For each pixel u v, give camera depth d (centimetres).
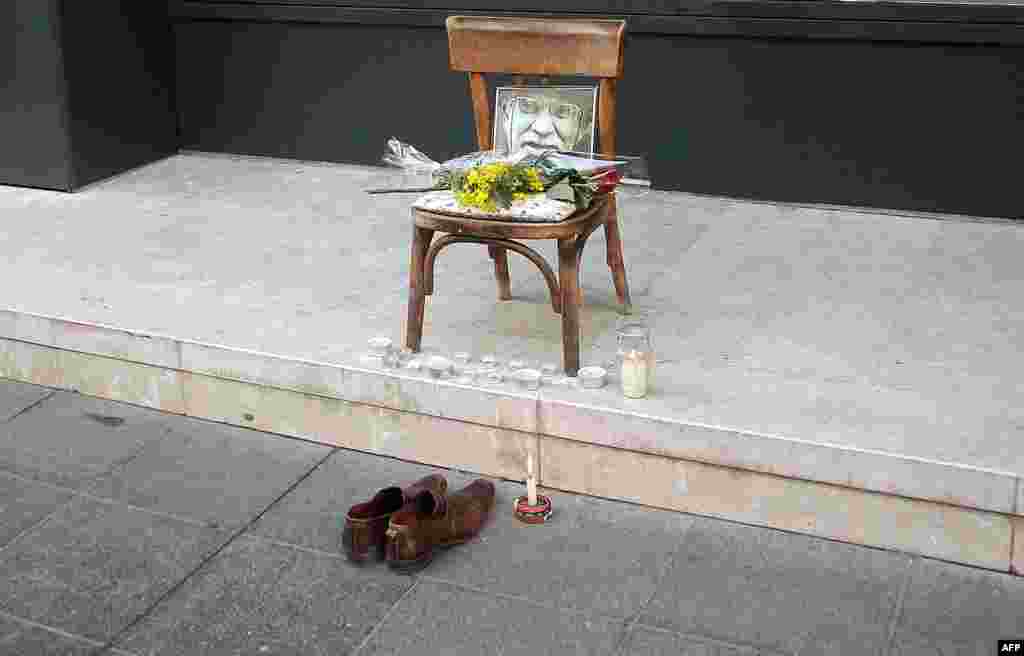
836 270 399
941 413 304
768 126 450
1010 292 378
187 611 277
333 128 516
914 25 419
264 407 351
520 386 321
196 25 523
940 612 268
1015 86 417
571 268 321
